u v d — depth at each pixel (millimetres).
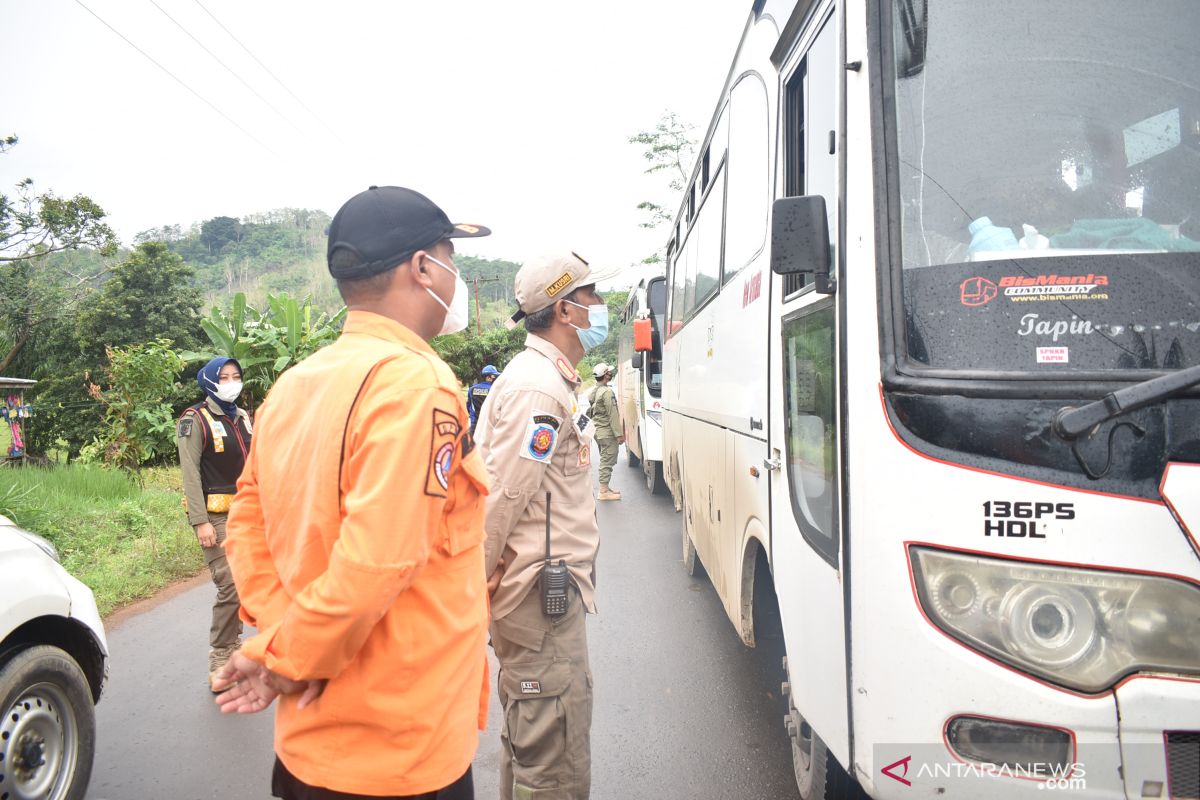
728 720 4082
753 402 3621
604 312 2686
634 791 3395
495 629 2506
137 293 16344
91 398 14750
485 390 9609
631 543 8367
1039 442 1798
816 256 2232
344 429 1521
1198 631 1730
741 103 4375
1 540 3055
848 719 2006
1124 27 2154
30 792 2912
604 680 4641
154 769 3695
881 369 1927
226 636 4688
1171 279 1915
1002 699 1776
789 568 2848
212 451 4621
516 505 2395
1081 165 2076
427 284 1775
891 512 1878
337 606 1396
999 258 1977
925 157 2082
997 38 2162
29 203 15680
